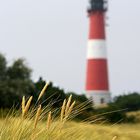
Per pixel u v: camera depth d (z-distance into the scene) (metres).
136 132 10.48
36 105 8.34
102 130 9.07
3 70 89.94
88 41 194.25
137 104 166.12
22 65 90.81
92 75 187.25
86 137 8.85
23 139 8.15
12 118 8.38
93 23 195.00
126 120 53.00
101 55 189.50
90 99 8.61
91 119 8.94
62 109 8.34
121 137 15.45
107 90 186.88
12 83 85.31
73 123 8.63
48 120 8.19
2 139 8.11
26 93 83.75
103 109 67.69
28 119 8.26
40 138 8.24
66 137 8.65
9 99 83.81
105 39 193.88
